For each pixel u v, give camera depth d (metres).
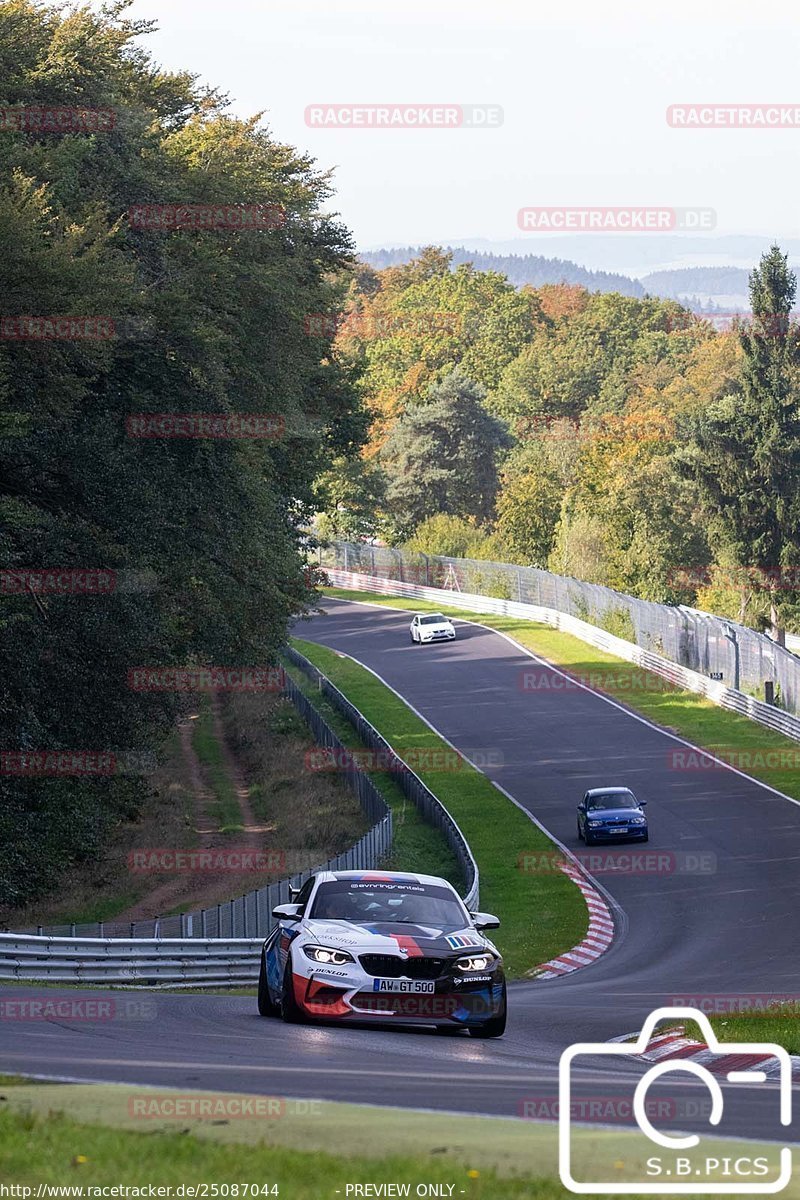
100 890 107.88
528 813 139.25
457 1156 19.06
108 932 84.38
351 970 39.72
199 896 106.25
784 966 80.25
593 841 125.56
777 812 134.25
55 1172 17.23
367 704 197.25
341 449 159.38
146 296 88.19
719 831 128.38
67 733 94.94
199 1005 47.47
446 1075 29.16
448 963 40.12
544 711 189.75
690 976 78.00
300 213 122.12
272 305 105.88
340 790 144.75
